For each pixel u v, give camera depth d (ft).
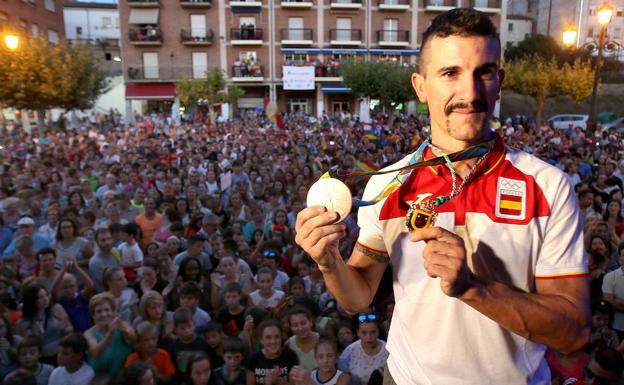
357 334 14.48
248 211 26.55
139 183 31.60
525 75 96.22
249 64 107.76
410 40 112.47
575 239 3.86
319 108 111.86
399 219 4.30
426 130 55.31
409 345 4.34
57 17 118.42
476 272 3.89
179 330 13.89
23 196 26.43
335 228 3.81
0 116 82.84
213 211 26.73
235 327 16.02
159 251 18.83
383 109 108.17
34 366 13.33
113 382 12.03
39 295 14.76
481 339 3.91
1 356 13.57
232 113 110.11
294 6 107.76
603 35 42.37
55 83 73.15
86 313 16.43
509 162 4.05
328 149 46.96
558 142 51.21
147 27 106.01
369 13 110.63
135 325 14.82
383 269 4.84
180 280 17.34
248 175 35.45
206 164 38.73
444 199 3.90
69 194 27.81
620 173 31.58
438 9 111.75
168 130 75.56
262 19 108.37
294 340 13.70
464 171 4.11
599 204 23.65
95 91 87.92
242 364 13.37
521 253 3.83
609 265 17.87
